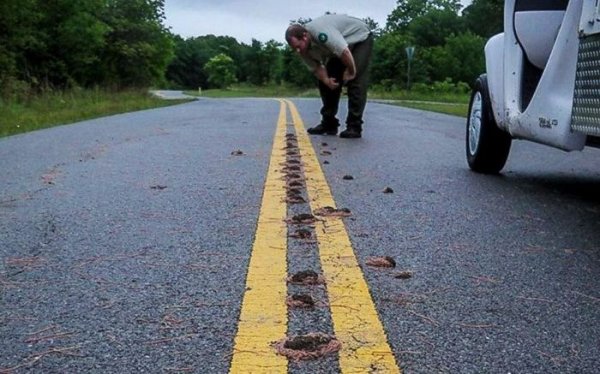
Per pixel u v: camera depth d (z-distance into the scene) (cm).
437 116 1466
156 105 2000
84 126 997
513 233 328
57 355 180
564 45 384
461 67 6178
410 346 185
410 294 231
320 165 556
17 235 313
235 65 10244
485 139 515
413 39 6975
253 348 182
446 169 551
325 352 179
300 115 1370
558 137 394
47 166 543
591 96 348
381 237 311
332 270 257
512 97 466
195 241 301
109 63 3222
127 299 224
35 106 1662
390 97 3644
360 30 813
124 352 181
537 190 459
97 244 297
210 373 167
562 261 279
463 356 179
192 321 204
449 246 299
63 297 227
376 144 745
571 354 183
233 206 380
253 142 749
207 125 1031
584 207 399
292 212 364
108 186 447
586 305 224
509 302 225
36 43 2467
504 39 484
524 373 170
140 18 3312
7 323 203
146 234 315
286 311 212
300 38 809
